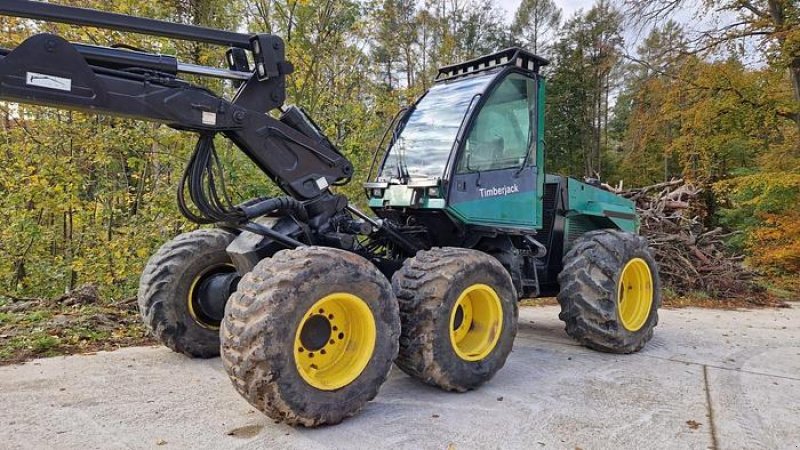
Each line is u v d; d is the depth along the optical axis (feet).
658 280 16.63
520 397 11.39
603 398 11.44
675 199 36.70
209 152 10.69
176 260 13.30
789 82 48.70
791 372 13.84
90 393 10.79
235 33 10.74
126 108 9.12
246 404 10.38
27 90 8.27
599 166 100.73
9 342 13.89
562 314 15.37
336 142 28.30
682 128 49.98
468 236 14.14
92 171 25.95
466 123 12.91
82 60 8.71
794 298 32.68
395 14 51.80
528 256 15.33
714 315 23.88
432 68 52.60
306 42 26.89
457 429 9.55
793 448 9.14
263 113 10.92
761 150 52.54
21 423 9.20
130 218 24.94
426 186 12.53
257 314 8.66
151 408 10.06
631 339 15.31
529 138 14.75
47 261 26.09
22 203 23.99
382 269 13.00
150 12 23.98
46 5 8.78
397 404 10.79
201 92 9.96
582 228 18.42
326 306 9.71
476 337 12.12
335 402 9.34
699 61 46.65
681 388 12.25
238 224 10.94
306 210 11.78
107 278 23.70
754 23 44.50
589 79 96.84
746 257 47.96
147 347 14.57
